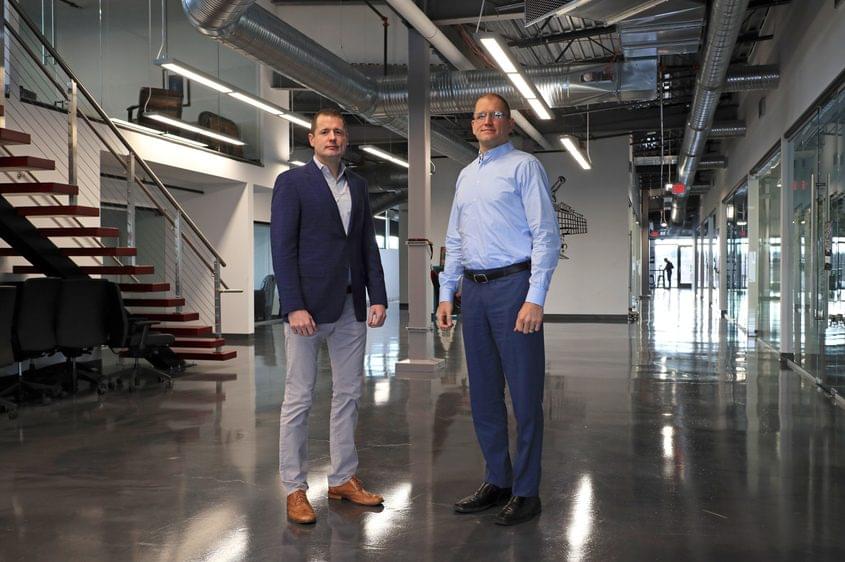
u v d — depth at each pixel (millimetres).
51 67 8391
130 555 2838
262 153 12656
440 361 8312
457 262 3506
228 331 12297
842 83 6559
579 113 14594
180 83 10734
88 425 5398
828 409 5898
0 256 7520
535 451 3266
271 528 3139
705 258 27609
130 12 9766
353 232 3424
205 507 3436
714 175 21938
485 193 3283
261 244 14852
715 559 2787
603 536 3027
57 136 8258
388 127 10391
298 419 3305
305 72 7633
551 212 3229
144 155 9820
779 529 3121
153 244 12031
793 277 8992
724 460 4297
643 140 18422
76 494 3660
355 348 3475
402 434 4977
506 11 8180
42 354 6680
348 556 2818
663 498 3561
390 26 10656
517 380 3246
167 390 6996
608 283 16594
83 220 8703
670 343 11258
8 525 3201
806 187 8195
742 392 6738
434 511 3361
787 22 9008
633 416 5605
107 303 6793
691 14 6234
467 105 9312
